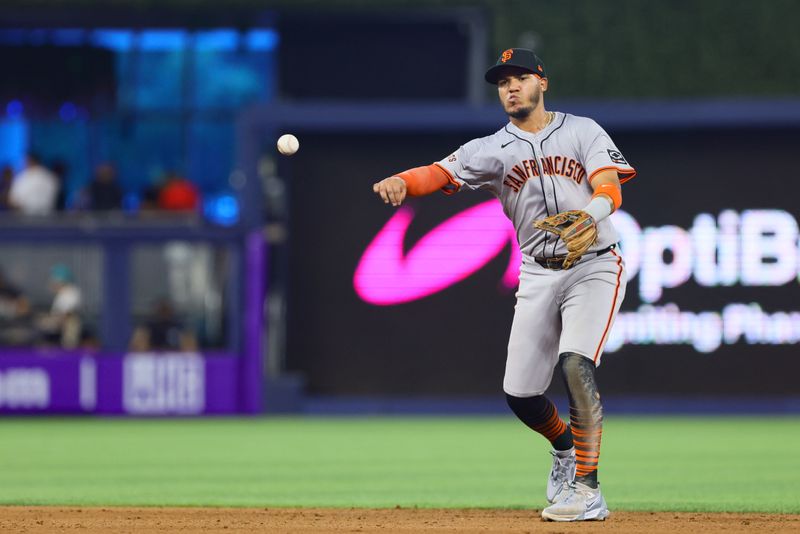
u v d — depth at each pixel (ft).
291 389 205.87
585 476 71.36
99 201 216.95
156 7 263.90
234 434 170.60
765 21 267.39
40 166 221.25
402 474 113.80
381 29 269.23
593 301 71.51
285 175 207.72
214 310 212.64
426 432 174.09
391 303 205.36
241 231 206.90
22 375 207.10
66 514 78.59
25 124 261.44
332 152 206.49
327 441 157.89
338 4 262.88
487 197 204.74
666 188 201.77
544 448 146.00
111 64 265.54
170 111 264.72
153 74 266.36
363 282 205.87
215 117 265.13
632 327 201.67
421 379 204.95
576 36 266.16
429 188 73.15
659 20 268.82
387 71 269.85
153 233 207.72
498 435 168.04
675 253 201.46
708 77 262.88
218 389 207.41
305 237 206.69
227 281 212.64
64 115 262.06
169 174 221.46
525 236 74.02
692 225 201.36
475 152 73.97
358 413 204.95
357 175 206.28
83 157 261.24
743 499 88.74
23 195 218.18
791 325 200.13
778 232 200.44
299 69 269.44
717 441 155.12
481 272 204.33
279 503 86.53
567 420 192.65
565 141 72.38
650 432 171.32
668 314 201.05
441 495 93.76
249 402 207.31
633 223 201.98
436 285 205.05
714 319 200.95
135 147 262.67
